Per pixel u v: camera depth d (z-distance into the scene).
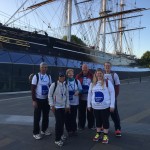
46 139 3.88
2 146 3.56
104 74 4.09
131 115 5.98
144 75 36.78
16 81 13.45
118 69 29.39
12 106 7.41
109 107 3.70
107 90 3.70
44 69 3.94
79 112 4.45
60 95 3.70
